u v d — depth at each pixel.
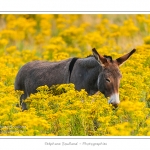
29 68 34.50
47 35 53.94
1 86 32.44
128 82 31.97
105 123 26.36
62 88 31.41
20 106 31.52
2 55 45.47
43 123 25.80
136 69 35.06
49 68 33.41
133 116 26.80
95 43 48.03
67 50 47.38
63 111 27.27
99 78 30.17
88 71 31.14
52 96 30.14
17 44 52.16
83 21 62.72
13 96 29.80
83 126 27.30
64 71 32.47
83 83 31.25
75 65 31.95
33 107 29.28
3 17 61.06
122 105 26.23
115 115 28.28
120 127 24.50
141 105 26.81
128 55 30.78
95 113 27.27
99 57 29.88
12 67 41.00
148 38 45.16
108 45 48.03
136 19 57.66
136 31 50.41
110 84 29.42
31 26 56.94
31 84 33.84
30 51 47.62
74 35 51.00
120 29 50.75
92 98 29.06
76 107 27.58
